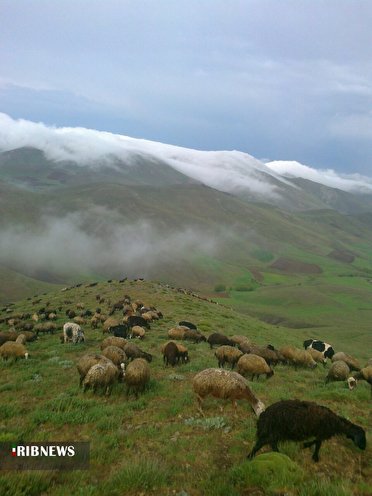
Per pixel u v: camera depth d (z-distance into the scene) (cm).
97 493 677
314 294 17575
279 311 14662
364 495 692
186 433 970
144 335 2647
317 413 832
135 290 5825
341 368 1748
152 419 1086
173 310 4375
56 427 1033
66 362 1817
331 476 760
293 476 709
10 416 1120
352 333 9469
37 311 4728
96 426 1027
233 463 808
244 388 1105
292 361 2138
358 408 1231
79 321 3378
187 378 1580
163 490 695
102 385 1326
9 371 1700
